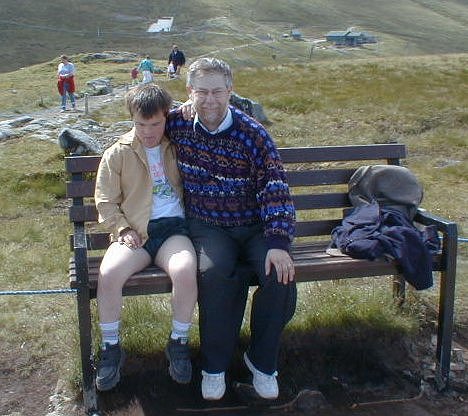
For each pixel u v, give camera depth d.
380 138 7.77
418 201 2.65
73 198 2.54
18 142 7.16
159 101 2.24
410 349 2.64
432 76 12.38
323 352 2.57
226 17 75.12
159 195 2.37
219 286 2.16
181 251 2.22
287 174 2.78
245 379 2.44
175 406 2.31
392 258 2.35
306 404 2.33
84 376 2.23
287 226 2.21
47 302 3.10
